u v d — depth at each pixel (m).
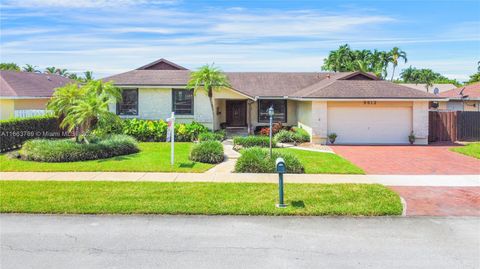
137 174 12.60
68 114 16.55
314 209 8.82
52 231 7.51
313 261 6.15
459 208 9.21
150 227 7.78
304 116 24.27
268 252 6.52
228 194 10.07
